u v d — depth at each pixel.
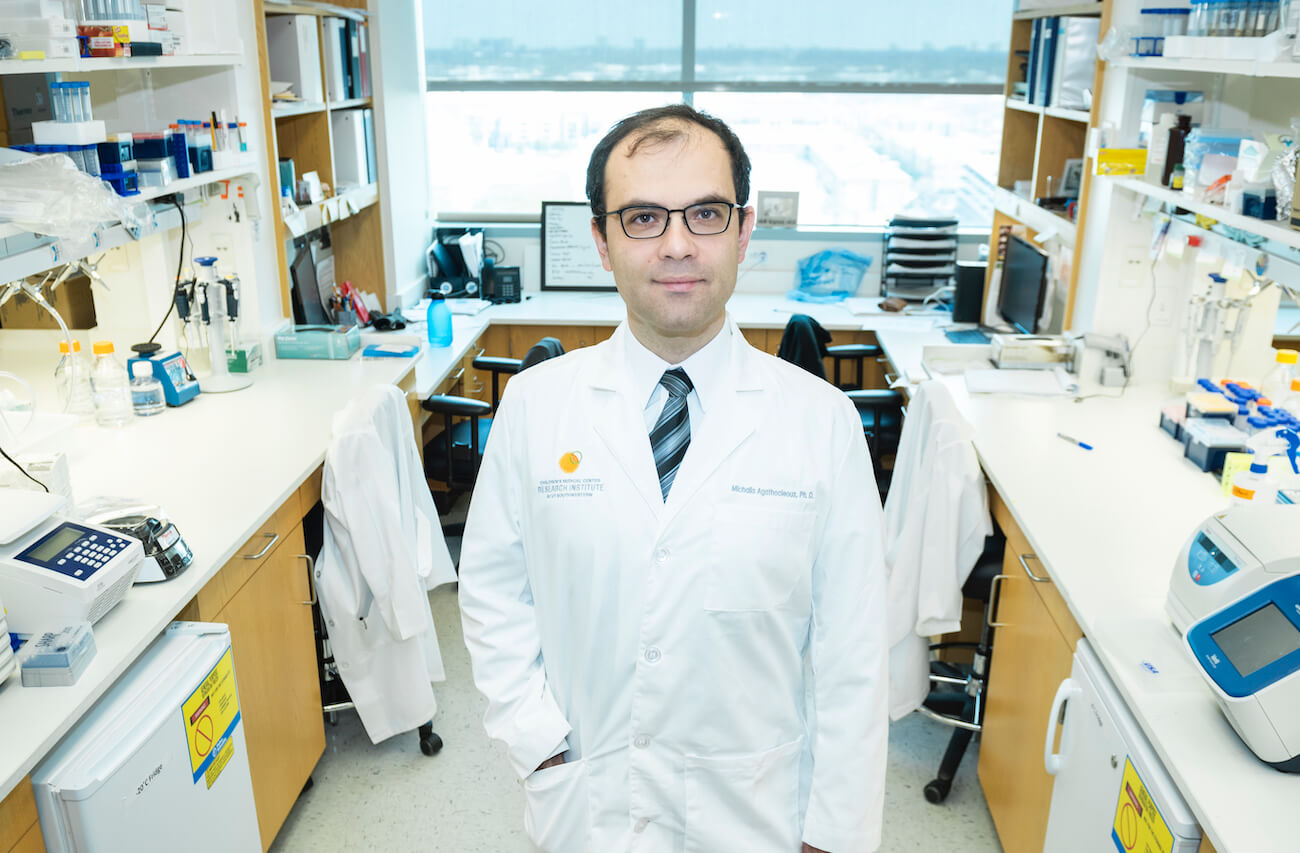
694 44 5.14
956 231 4.93
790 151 5.31
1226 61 2.19
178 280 3.03
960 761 2.63
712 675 1.31
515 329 4.77
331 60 3.92
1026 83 4.32
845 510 1.35
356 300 4.22
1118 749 1.60
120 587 1.74
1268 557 1.52
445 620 3.51
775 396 1.36
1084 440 2.80
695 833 1.35
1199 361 3.22
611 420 1.35
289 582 2.38
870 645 1.33
